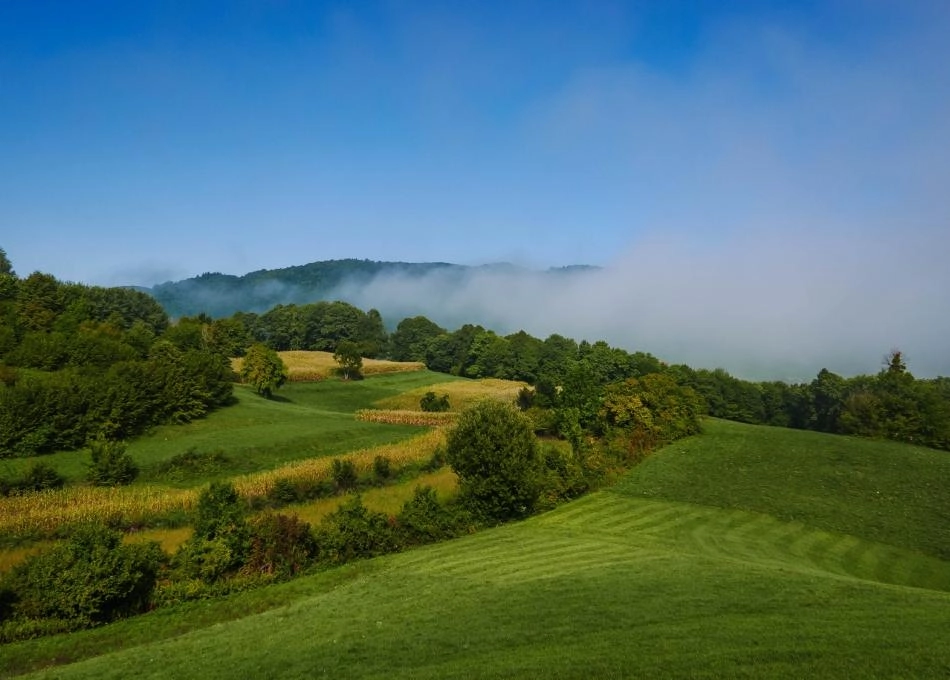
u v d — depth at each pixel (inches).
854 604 741.9
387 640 681.6
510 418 1528.1
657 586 847.7
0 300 3597.4
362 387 4416.8
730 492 1769.2
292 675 601.0
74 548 884.0
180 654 698.8
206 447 2165.4
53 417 2016.5
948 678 494.6
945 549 1307.8
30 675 673.6
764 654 557.3
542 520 1502.2
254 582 1030.4
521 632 674.2
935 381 4291.3
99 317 4692.4
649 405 2507.4
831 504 1632.6
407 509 1342.3
